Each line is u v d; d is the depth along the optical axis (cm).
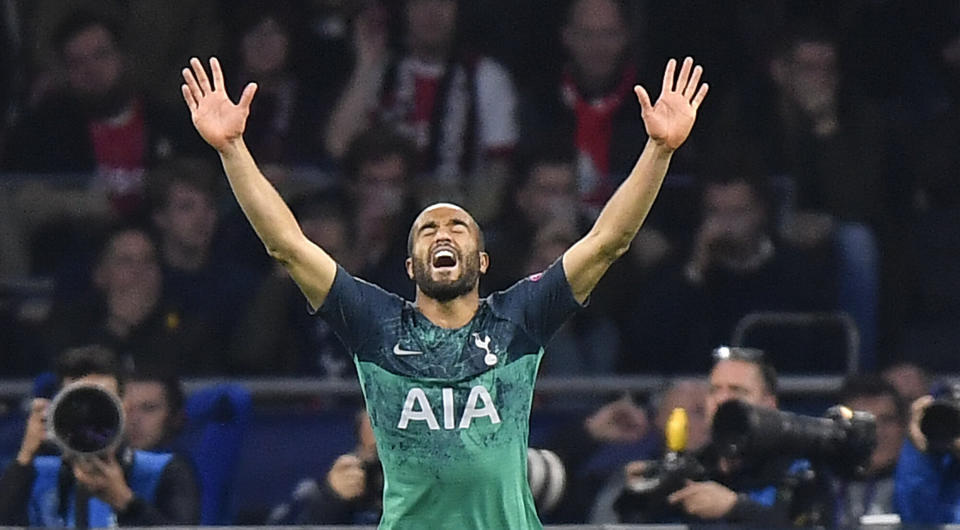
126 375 2114
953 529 1730
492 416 1566
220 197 2747
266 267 2717
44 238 2841
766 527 1755
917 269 2903
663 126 1569
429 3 2878
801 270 2684
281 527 1716
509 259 2661
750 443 1727
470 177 2759
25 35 2917
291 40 2933
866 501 2172
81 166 2880
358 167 2680
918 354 2845
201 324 2614
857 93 2953
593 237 1588
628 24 3009
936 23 3106
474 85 2895
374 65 2917
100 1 2942
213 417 2061
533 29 2967
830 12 3070
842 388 2236
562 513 2188
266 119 2916
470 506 1570
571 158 2745
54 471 1938
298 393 2347
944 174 2977
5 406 2505
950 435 1880
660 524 1858
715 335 2658
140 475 1977
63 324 2630
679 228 2805
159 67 2927
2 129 2897
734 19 3028
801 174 2883
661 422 2159
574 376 2617
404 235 2680
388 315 1583
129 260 2586
